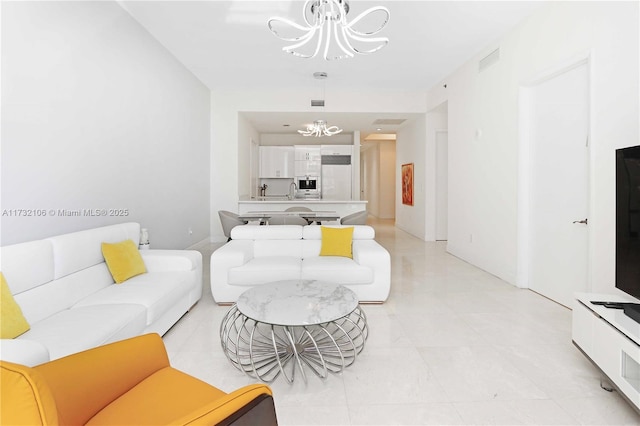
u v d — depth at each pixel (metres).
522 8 3.55
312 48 4.64
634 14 2.46
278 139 10.34
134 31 3.85
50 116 2.62
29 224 2.45
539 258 3.70
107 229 2.92
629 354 1.60
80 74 2.96
